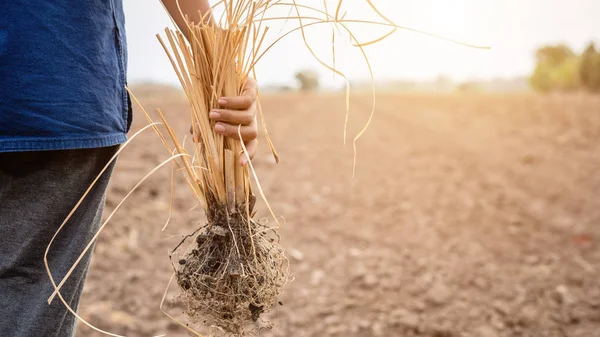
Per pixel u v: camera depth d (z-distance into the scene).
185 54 1.48
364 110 13.38
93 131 1.25
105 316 2.83
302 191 5.55
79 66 1.22
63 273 1.30
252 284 1.45
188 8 1.53
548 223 4.71
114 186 4.92
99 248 3.69
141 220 4.26
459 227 4.56
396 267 3.69
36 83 1.17
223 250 1.45
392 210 5.00
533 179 6.21
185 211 4.60
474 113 12.34
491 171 6.60
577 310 3.14
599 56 20.05
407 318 2.98
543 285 3.46
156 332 2.74
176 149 1.56
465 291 3.37
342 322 2.97
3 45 1.15
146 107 11.27
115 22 1.33
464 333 2.86
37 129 1.17
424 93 20.97
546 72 22.27
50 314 1.29
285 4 1.49
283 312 3.05
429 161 7.11
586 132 9.02
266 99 16.70
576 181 6.12
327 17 1.47
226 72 1.46
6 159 1.20
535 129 9.59
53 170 1.25
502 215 4.90
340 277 3.54
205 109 1.48
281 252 1.59
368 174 6.36
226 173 1.46
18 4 1.16
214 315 1.46
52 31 1.19
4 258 1.22
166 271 3.47
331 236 4.30
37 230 1.25
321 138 8.77
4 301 1.23
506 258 3.92
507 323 2.99
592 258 3.95
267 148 7.79
